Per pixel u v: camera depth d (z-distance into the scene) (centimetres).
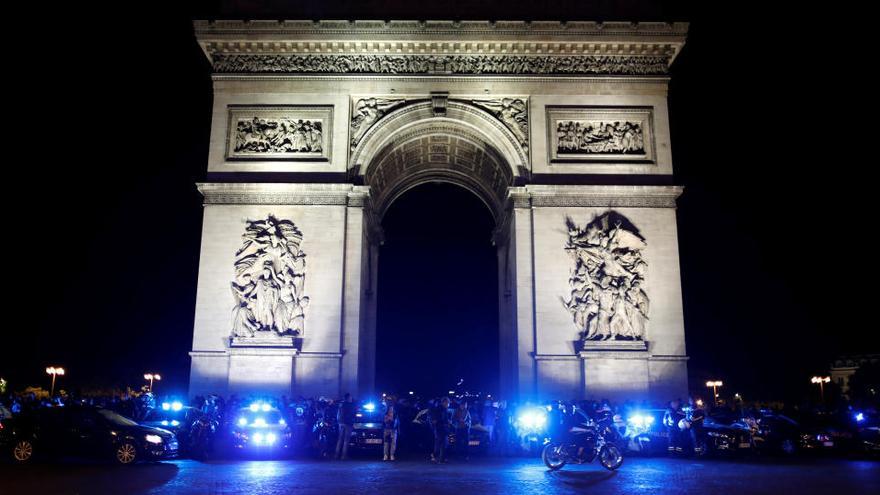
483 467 4556
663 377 6203
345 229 6494
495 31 6725
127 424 4647
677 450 5416
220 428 5203
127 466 4381
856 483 3722
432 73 6788
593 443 4369
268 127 6725
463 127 6888
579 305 6341
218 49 6838
